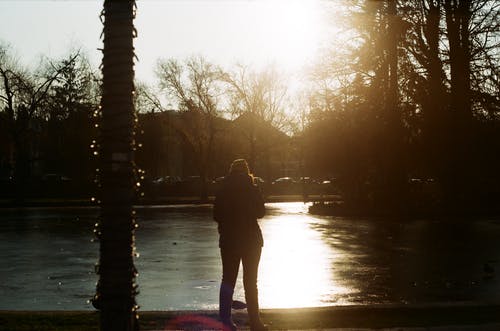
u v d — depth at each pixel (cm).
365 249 2105
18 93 6100
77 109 6712
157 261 1775
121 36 586
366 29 3925
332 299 1211
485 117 3681
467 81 3659
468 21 3656
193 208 5394
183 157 10019
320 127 4259
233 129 7494
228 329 853
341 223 3394
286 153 8856
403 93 3781
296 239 2462
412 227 3083
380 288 1334
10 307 1125
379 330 860
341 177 4306
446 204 3912
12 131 6100
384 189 4028
